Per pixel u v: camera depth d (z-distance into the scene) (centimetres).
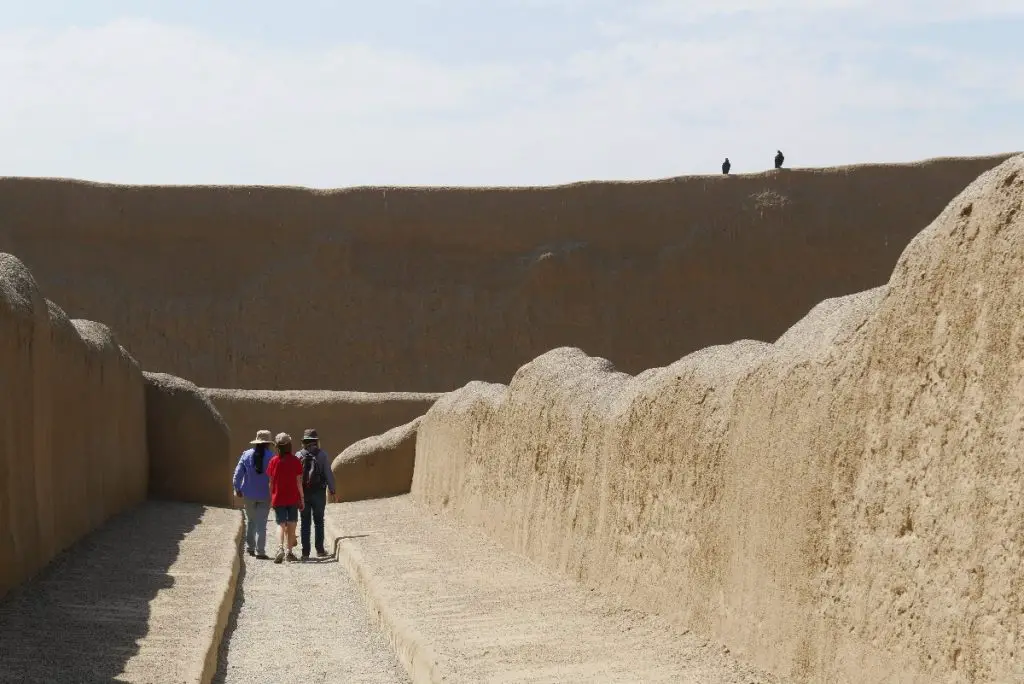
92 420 1365
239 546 1459
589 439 1013
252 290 4750
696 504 766
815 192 4788
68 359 1195
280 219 4841
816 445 605
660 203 4838
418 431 2058
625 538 894
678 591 783
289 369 4675
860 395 568
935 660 486
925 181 4744
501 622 868
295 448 2875
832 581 581
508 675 700
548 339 4697
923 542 503
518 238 4838
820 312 677
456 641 809
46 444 1055
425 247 4859
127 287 4675
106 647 772
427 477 1858
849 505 568
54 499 1106
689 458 784
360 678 828
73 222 4706
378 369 4691
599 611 870
